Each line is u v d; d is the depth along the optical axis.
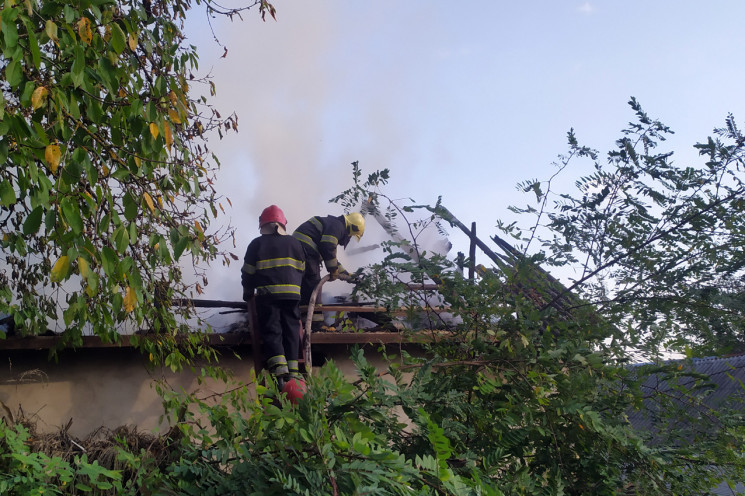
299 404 2.71
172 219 4.44
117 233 3.21
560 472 3.60
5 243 4.20
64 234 3.06
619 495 4.06
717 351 4.38
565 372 4.14
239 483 2.64
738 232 4.39
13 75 2.69
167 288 4.91
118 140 3.42
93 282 3.05
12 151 3.14
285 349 5.22
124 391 5.14
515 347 4.05
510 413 3.75
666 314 4.55
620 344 4.43
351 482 2.33
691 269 4.49
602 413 4.04
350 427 2.78
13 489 3.17
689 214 4.62
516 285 4.54
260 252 5.34
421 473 2.65
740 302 4.38
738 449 3.99
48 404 4.95
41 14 3.12
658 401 4.48
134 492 3.21
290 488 2.35
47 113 3.43
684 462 4.05
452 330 4.67
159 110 3.89
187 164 4.37
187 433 3.13
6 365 4.92
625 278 4.71
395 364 3.94
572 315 4.62
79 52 2.95
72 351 5.09
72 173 3.09
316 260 5.84
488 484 3.08
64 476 3.20
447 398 3.62
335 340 5.45
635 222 4.63
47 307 4.88
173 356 4.79
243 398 3.16
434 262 4.55
